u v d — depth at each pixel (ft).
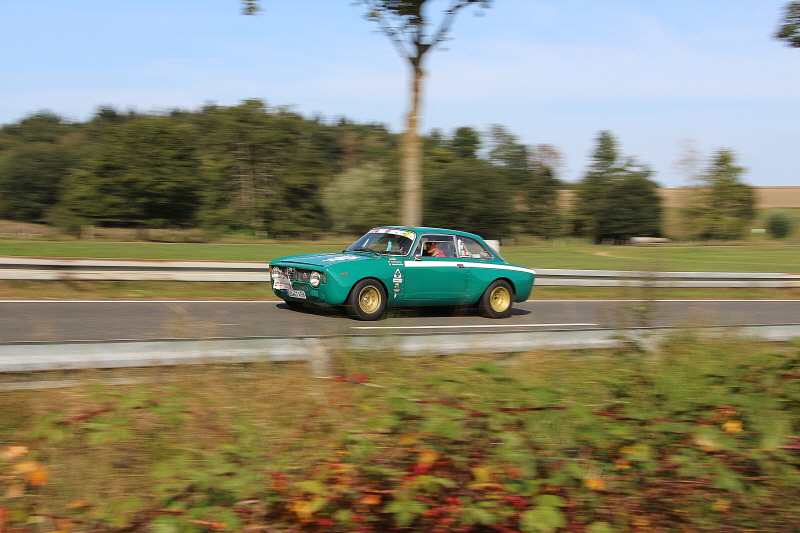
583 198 249.14
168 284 40.55
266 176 234.58
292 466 11.46
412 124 45.47
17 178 251.19
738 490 11.43
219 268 40.81
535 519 10.23
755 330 25.20
